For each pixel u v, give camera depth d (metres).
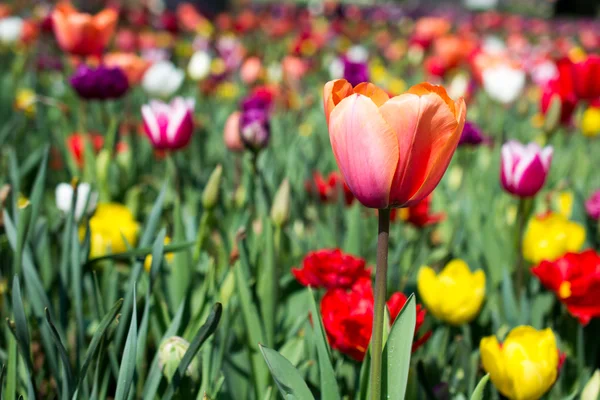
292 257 1.31
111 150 1.55
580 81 1.69
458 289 1.04
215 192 1.16
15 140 1.82
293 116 2.56
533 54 4.56
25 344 0.93
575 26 8.38
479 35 6.50
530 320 1.13
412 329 0.85
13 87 2.50
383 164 0.78
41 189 1.11
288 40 5.41
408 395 0.94
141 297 1.03
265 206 1.35
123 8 5.12
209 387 0.99
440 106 0.77
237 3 8.20
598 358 1.14
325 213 1.54
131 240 1.22
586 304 1.07
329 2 6.99
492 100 2.68
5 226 1.08
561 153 2.09
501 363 0.94
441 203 1.53
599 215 1.40
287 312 1.18
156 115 1.35
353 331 0.96
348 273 1.06
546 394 1.04
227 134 1.62
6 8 4.98
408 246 1.36
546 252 1.20
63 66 3.17
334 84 0.80
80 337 1.02
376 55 4.86
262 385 1.03
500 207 1.55
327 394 0.88
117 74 1.66
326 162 1.77
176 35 4.23
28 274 1.02
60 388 0.99
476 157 2.07
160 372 0.92
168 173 1.42
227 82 3.17
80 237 1.22
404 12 8.04
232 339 1.06
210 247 1.37
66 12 1.84
